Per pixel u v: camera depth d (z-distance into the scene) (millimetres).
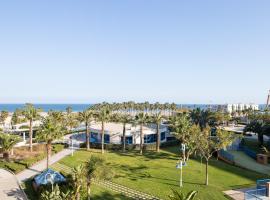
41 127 61469
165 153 88062
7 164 66875
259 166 73625
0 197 47281
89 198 44406
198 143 59781
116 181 57312
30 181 56125
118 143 100500
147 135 106562
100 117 86625
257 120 99688
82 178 41969
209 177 62125
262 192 45781
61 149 88875
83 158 77438
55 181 48469
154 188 53750
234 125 156000
